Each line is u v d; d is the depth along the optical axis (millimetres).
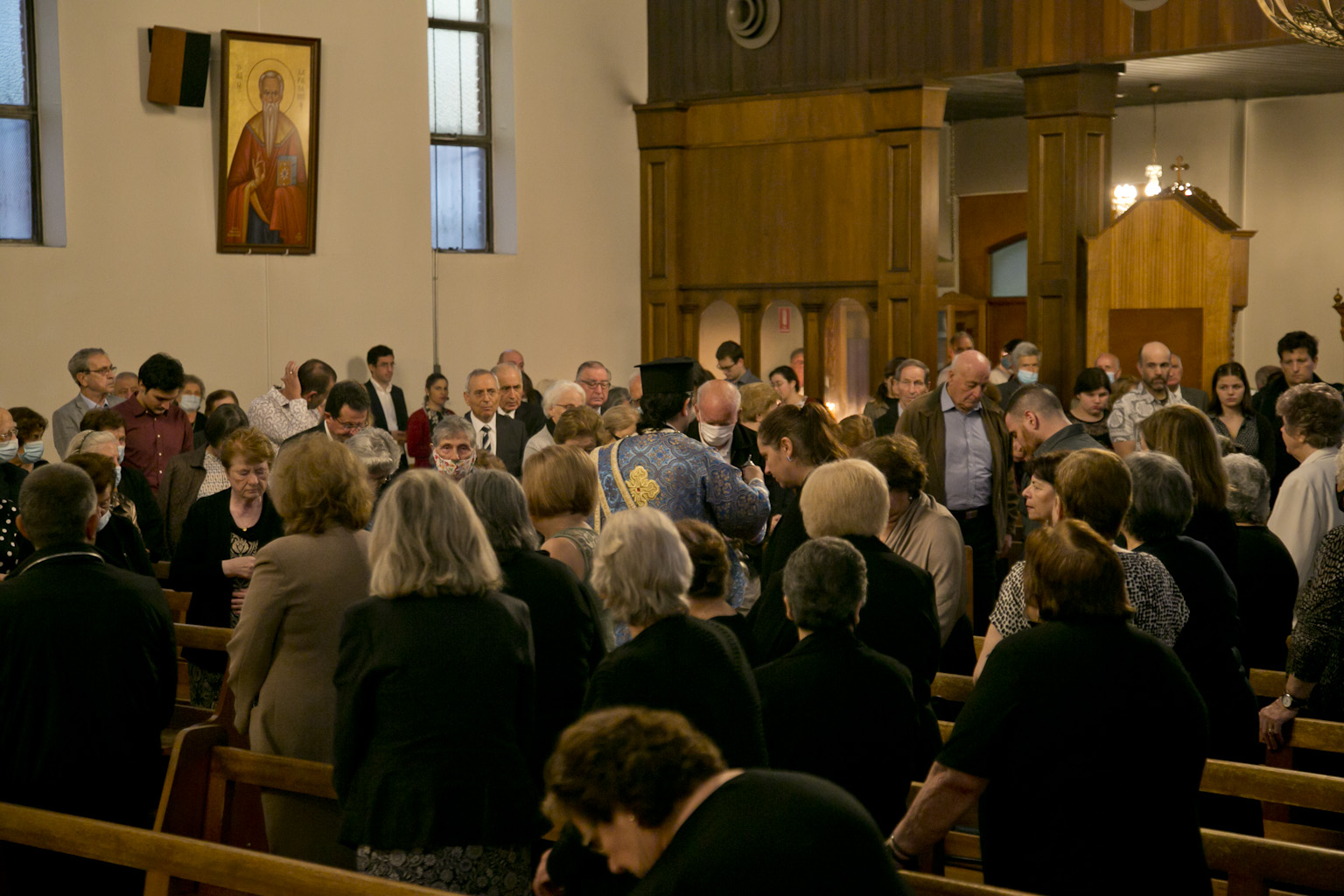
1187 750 2676
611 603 2939
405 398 11852
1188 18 10477
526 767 3074
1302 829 3900
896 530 4609
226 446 4797
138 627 3734
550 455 4066
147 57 10172
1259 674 4305
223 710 4160
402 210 11750
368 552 3562
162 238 10328
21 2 9820
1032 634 2732
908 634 3572
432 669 2971
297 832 3674
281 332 11031
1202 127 14961
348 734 3010
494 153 12789
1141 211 12203
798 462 4840
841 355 13023
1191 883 2654
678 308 13648
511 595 3475
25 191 9930
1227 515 4250
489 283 12508
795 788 1869
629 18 13438
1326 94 14312
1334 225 14445
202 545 4859
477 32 12617
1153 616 3299
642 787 1815
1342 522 4973
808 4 12516
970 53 11641
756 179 13047
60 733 3613
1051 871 2643
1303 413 5070
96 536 5023
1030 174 11703
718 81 13180
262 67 10695
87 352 8766
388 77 11594
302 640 3580
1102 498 3453
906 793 3041
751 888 1770
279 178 10883
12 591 3643
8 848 3748
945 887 2695
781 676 3010
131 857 3254
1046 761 2645
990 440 7047
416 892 2756
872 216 12344
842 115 12430
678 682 2844
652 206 13562
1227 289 11961
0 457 6363
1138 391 8891
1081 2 11000
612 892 2715
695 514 4848
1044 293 11742
